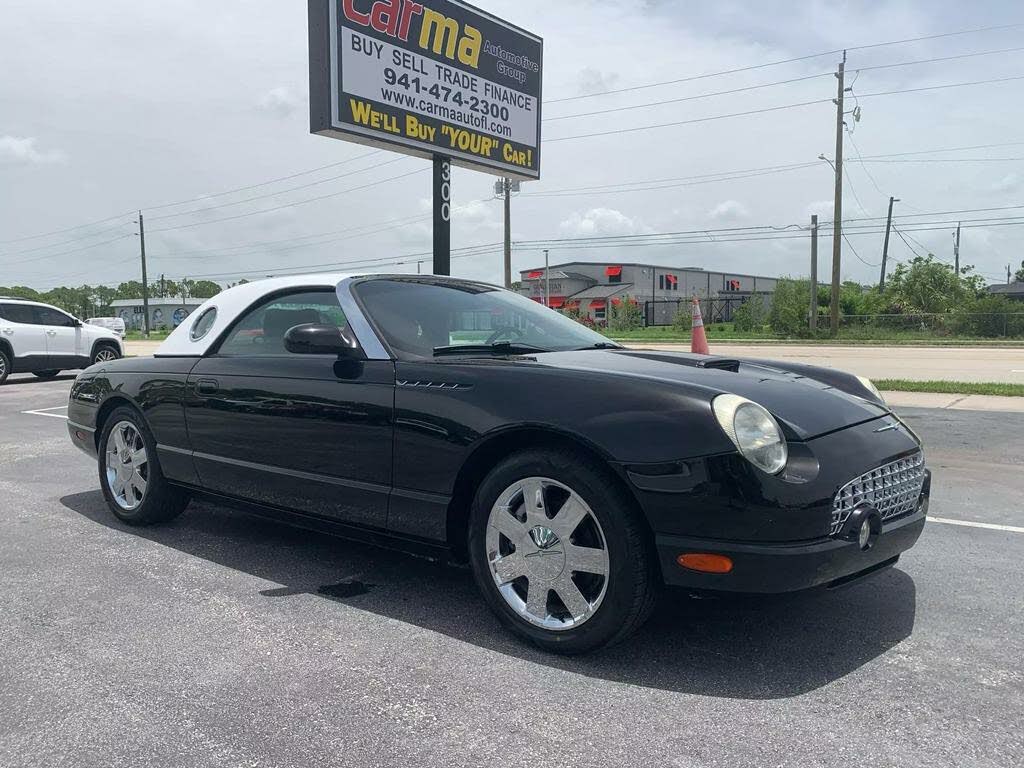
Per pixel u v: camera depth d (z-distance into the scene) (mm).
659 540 2557
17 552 4105
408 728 2350
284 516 3723
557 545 2795
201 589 3545
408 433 3113
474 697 2539
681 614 3225
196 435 4023
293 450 3543
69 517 4840
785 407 2795
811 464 2586
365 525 3334
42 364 15422
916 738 2285
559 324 4086
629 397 2686
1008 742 2264
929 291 44000
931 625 3121
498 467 2904
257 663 2791
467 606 3340
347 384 3344
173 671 2729
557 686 2611
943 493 5418
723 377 2973
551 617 2844
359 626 3123
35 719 2410
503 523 2924
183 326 4449
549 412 2752
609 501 2625
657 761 2168
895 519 2910
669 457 2529
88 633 3053
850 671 2721
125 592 3508
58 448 7484
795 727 2348
